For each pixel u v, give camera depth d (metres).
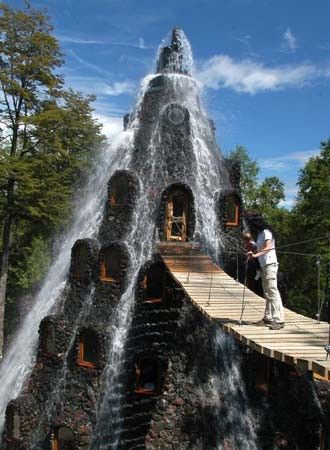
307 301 50.38
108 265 21.00
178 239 21.64
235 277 21.86
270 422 18.86
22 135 36.69
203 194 22.86
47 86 36.03
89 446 18.44
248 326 13.63
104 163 26.00
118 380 19.53
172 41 25.55
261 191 61.78
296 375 20.00
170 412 17.78
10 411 20.19
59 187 36.47
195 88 25.23
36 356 21.88
